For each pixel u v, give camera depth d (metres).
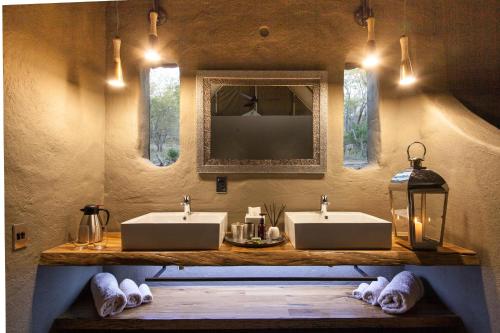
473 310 1.23
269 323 1.29
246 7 1.68
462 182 1.30
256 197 1.66
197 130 1.65
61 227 1.34
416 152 1.63
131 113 1.68
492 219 1.14
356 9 1.67
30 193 1.15
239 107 1.67
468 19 1.64
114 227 1.66
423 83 1.64
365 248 1.25
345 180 1.66
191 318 1.29
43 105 1.22
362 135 1.82
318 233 1.25
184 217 1.52
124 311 1.35
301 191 1.66
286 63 1.68
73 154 1.42
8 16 1.05
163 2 1.68
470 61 1.64
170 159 1.83
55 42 1.30
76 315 1.32
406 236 1.43
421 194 1.40
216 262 1.23
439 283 1.46
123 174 1.66
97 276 1.48
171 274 1.68
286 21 1.68
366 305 1.43
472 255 1.20
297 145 1.67
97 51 1.62
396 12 1.67
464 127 1.35
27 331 1.14
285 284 1.70
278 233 1.47
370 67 1.72
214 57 1.68
